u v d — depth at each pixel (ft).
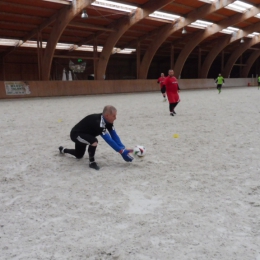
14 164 15.21
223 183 12.24
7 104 51.39
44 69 78.84
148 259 7.12
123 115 34.73
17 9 63.57
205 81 123.24
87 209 9.91
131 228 8.63
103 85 85.56
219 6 76.13
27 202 10.49
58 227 8.71
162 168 14.34
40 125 27.71
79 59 100.01
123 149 14.10
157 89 101.96
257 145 18.89
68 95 77.10
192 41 106.32
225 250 7.46
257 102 51.80
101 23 80.23
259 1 80.94
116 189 11.69
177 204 10.26
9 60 98.02
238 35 111.55
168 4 74.64
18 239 8.07
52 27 76.59
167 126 26.71
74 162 15.52
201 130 24.57
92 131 14.26
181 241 7.89
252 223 8.85
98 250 7.52
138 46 100.42
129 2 69.56
